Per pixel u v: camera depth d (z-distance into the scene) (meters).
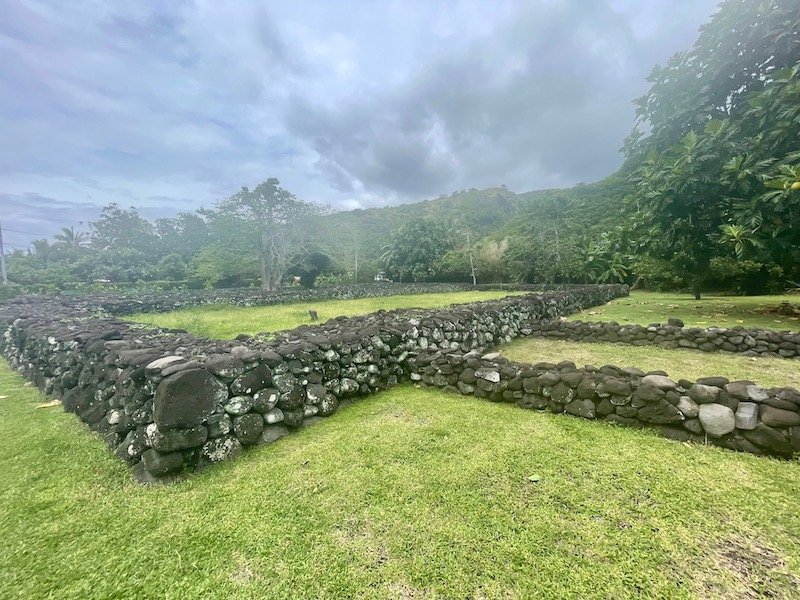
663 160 8.18
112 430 2.98
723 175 7.09
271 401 3.07
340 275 28.42
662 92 8.96
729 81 8.20
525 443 2.82
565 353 5.90
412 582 1.61
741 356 5.45
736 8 7.78
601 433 2.95
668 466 2.43
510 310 7.35
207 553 1.82
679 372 4.64
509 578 1.61
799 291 12.86
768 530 1.84
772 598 1.46
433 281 31.97
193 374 2.60
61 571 1.72
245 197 25.00
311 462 2.65
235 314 10.95
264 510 2.12
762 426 2.56
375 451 2.77
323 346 3.65
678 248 9.70
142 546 1.87
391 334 4.53
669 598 1.48
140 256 28.36
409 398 3.99
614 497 2.13
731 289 14.87
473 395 3.99
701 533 1.83
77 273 24.16
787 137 6.50
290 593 1.58
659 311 10.15
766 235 6.99
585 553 1.72
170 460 2.46
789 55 7.33
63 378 4.05
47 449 2.93
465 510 2.05
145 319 9.34
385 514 2.05
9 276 20.81
